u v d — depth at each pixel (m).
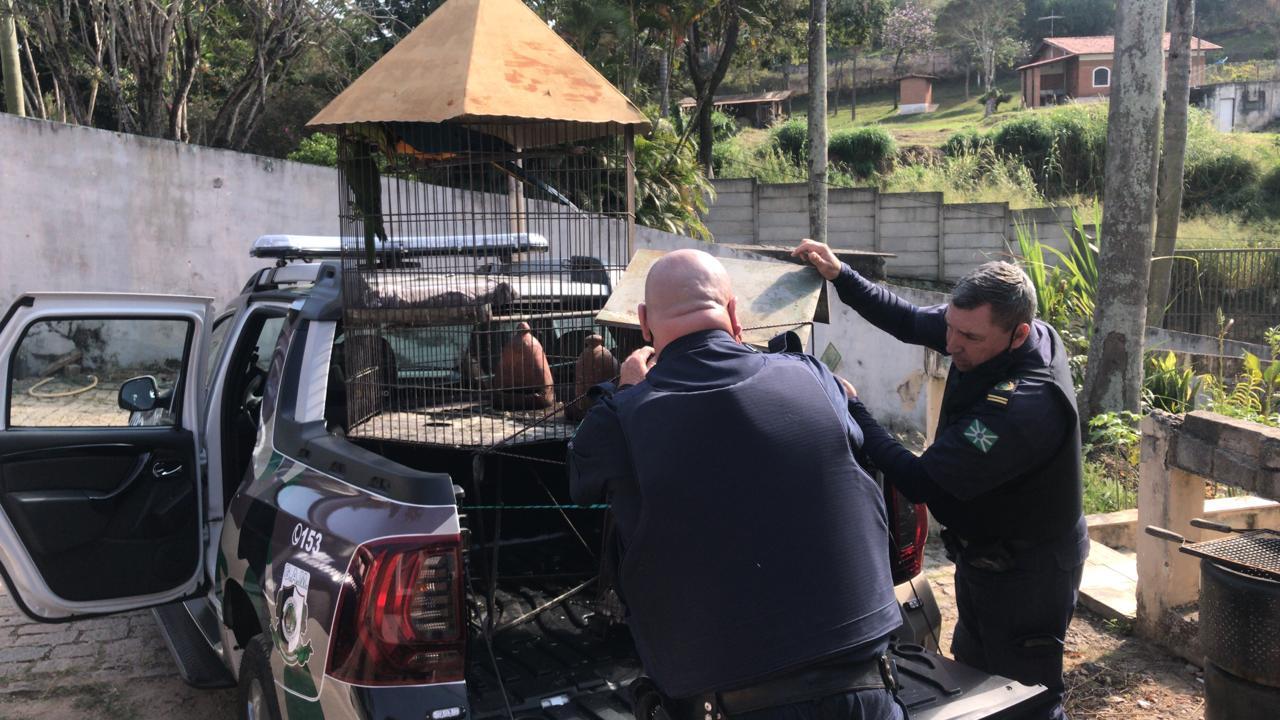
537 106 3.26
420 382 3.65
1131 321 7.57
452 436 3.17
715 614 2.04
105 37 14.83
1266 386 7.45
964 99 61.38
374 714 2.46
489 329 3.45
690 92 27.59
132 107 16.61
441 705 2.49
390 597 2.49
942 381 5.70
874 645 2.10
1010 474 2.77
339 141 3.68
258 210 10.52
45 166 9.88
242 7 14.75
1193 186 26.23
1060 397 2.80
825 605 2.06
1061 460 2.86
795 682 2.03
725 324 2.32
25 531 3.77
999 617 3.05
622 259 4.57
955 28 65.81
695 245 11.38
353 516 2.70
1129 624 4.59
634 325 2.98
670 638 2.09
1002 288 2.75
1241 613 3.15
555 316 3.62
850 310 9.45
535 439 3.12
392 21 15.85
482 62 3.31
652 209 12.88
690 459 2.09
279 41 14.77
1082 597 4.87
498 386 3.50
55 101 18.89
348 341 3.40
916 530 3.39
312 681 2.65
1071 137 27.14
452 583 2.52
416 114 3.20
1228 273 13.45
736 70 29.20
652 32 15.27
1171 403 8.19
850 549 2.12
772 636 2.03
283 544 2.94
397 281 3.50
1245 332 13.36
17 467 3.76
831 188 17.30
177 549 4.02
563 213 4.34
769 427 2.13
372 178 3.76
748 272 3.35
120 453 3.91
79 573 3.86
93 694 4.14
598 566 3.63
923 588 3.43
